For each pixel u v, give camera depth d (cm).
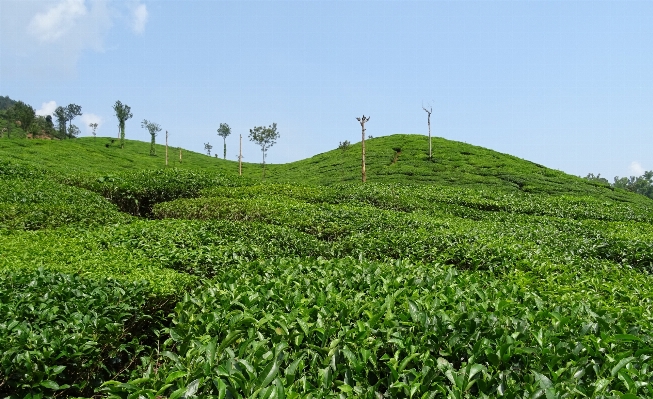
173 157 8462
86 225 1525
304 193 2477
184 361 498
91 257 1022
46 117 13625
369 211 1945
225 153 10125
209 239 1315
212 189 2516
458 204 2747
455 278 834
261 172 6875
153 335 792
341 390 447
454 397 421
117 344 671
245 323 571
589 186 4388
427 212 2258
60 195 1922
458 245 1304
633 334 554
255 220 1806
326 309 596
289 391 420
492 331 540
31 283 754
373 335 545
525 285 889
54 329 599
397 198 2500
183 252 1134
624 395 405
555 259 1208
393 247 1359
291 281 781
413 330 553
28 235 1216
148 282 815
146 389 436
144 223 1518
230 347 532
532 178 4588
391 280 773
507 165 5172
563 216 2623
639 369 484
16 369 527
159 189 2412
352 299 677
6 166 2509
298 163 6894
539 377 437
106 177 2483
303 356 505
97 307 682
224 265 1095
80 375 610
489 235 1558
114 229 1386
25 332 566
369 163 5578
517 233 1698
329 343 539
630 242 1438
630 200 3975
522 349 483
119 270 926
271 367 449
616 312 658
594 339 511
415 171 4975
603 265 1169
